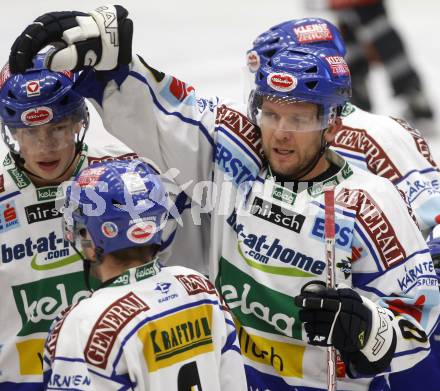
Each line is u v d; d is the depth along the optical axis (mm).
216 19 45656
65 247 12508
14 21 42812
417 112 29688
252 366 12234
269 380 12242
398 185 15039
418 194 15023
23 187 12445
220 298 11133
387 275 11914
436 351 13164
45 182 12453
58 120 11938
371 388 12359
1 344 12570
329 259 10969
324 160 12266
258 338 12219
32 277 12516
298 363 12141
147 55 37562
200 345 10562
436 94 33250
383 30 29391
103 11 12070
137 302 10297
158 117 12898
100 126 26938
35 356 12562
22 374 12570
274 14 47094
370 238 11898
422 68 36844
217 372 10656
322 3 30234
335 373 11328
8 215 12484
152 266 10609
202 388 10477
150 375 10164
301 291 11102
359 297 11117
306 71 11828
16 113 11805
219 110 13219
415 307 12039
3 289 12523
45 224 12477
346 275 11969
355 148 15258
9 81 11906
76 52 11781
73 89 12133
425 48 40062
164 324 10328
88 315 10133
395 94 29797
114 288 10383
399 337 11695
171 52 38094
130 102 12688
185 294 10633
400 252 11938
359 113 15586
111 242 10336
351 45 29484
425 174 15320
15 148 12320
